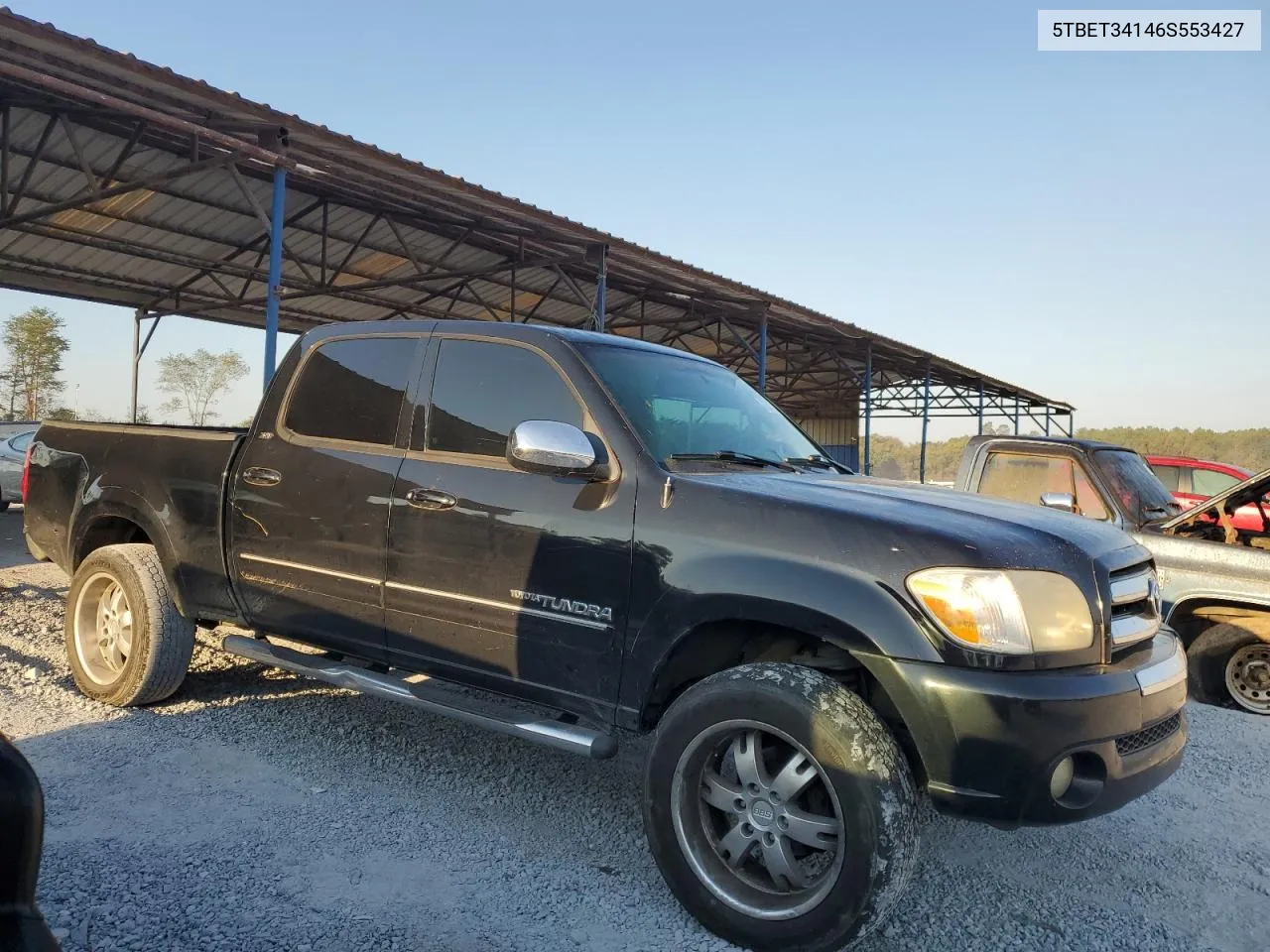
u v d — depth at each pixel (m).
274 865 3.02
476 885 2.98
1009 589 2.57
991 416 35.69
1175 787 4.29
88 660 4.73
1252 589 5.62
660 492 3.05
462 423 3.59
